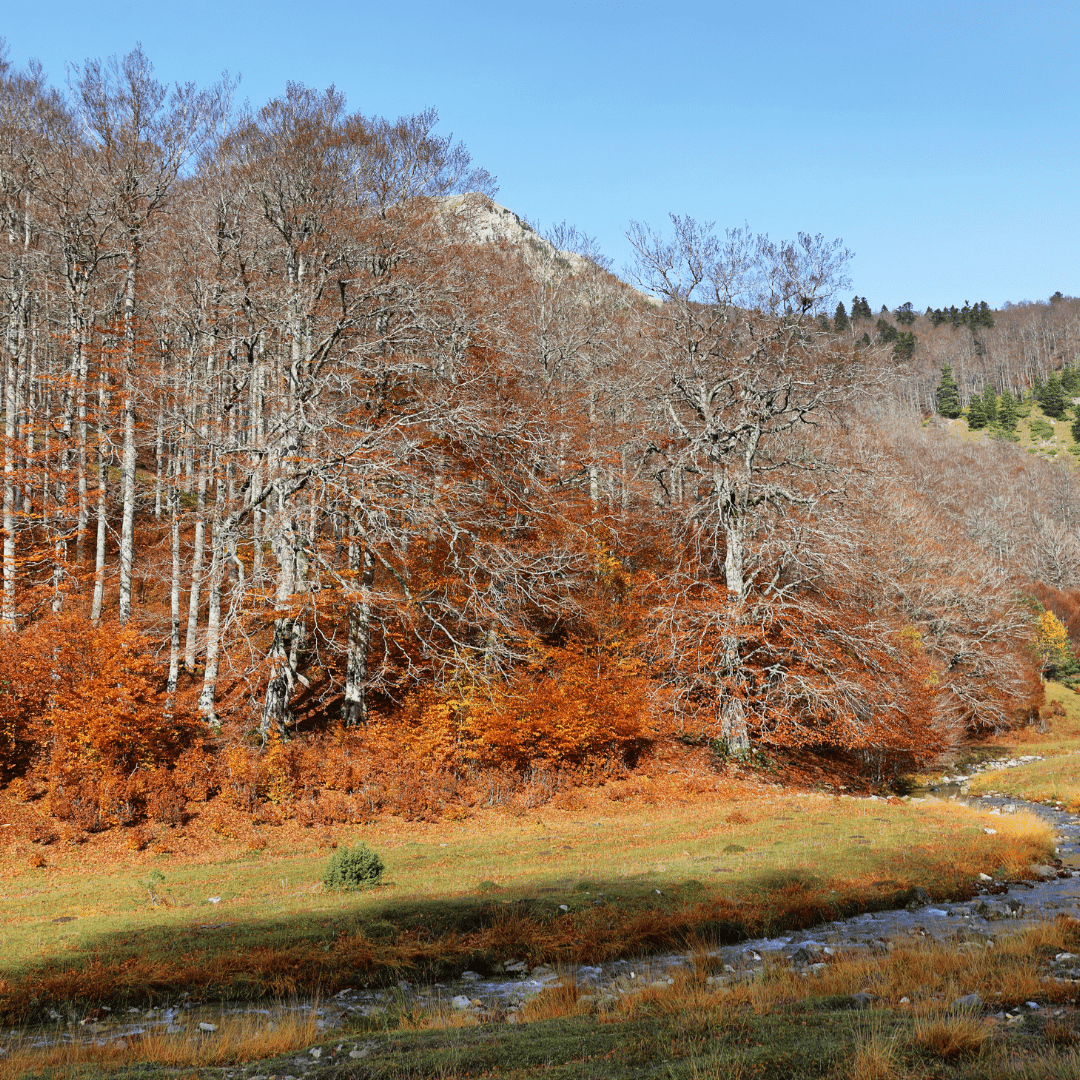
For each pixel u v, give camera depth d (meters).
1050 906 13.70
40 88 30.17
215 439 25.00
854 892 14.12
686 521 30.25
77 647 22.09
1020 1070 5.31
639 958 11.60
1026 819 21.31
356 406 25.47
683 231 30.61
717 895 13.82
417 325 24.36
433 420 23.56
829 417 32.81
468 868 16.80
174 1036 8.38
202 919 13.27
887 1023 6.77
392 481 23.50
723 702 28.53
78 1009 9.78
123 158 26.48
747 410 30.06
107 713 20.55
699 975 9.87
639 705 28.25
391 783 22.91
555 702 26.39
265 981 10.36
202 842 19.14
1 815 18.88
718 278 30.31
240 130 28.39
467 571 26.27
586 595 31.25
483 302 28.67
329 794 21.89
